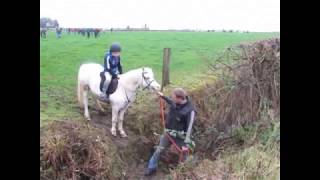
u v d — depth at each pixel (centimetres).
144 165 604
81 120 607
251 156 562
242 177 532
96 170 542
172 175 564
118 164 572
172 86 704
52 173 521
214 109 660
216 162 578
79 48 989
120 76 601
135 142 614
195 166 572
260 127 637
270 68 679
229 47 686
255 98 666
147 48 1051
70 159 531
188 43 1128
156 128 636
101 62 865
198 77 722
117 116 609
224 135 634
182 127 582
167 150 618
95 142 555
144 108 655
